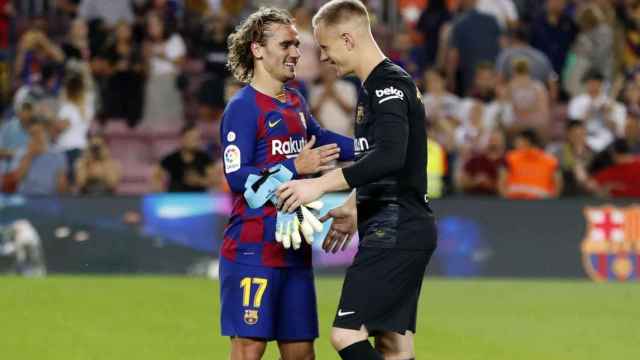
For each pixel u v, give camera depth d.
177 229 48.12
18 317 37.16
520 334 35.22
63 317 37.19
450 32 58.16
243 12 59.38
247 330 22.33
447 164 53.34
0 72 56.91
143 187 56.19
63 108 54.75
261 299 22.31
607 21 59.62
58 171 53.88
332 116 53.56
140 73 57.00
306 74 53.97
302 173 21.70
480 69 56.09
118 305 39.69
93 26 57.25
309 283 22.97
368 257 20.89
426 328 36.12
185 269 47.97
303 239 22.75
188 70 58.25
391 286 20.77
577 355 31.91
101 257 47.97
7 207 47.88
